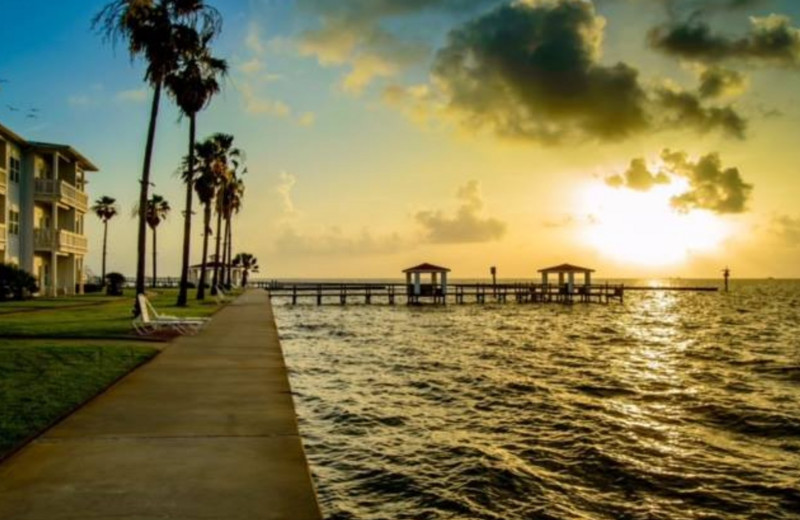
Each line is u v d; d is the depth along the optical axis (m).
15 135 37.88
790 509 8.45
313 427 12.52
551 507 8.36
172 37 25.05
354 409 14.16
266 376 11.29
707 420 13.78
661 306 75.94
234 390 9.92
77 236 46.59
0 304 34.00
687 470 10.05
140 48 24.89
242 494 5.19
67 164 46.66
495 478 9.38
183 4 25.38
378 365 21.66
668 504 8.57
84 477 5.59
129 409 8.47
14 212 40.12
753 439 12.13
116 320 23.50
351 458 10.35
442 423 12.99
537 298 82.38
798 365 23.41
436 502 8.41
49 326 20.70
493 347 28.42
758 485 9.35
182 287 35.53
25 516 4.66
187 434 7.15
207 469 5.86
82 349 14.84
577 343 31.20
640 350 28.39
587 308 69.19
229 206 66.06
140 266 23.61
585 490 9.05
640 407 15.07
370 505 8.28
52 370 11.85
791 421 13.64
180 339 17.67
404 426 12.68
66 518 4.64
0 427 7.44
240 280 105.81
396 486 8.98
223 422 7.74
